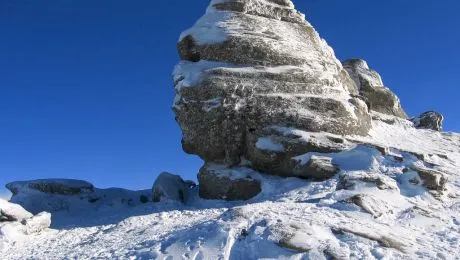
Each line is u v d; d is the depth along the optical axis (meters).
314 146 25.95
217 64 29.05
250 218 16.42
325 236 14.98
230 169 27.55
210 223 16.44
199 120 27.91
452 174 25.69
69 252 18.81
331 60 31.88
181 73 29.36
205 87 27.75
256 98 27.39
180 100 28.47
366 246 14.52
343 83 32.34
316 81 28.97
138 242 17.47
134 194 34.72
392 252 14.38
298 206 18.67
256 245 14.55
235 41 29.09
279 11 31.78
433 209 20.12
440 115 40.22
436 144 32.62
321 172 24.91
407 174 22.61
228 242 14.90
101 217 28.00
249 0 31.30
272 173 26.67
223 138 27.62
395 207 19.34
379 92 37.75
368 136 29.34
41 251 20.16
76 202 32.44
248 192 26.27
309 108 27.52
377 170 24.39
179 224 19.83
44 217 24.12
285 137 26.38
